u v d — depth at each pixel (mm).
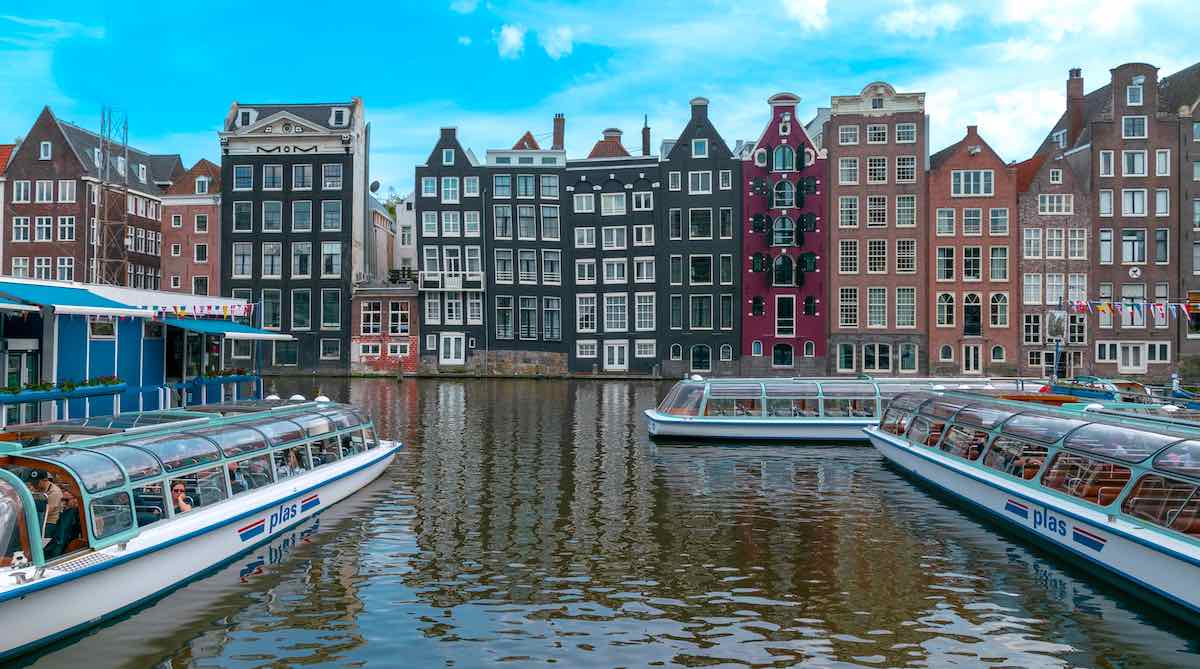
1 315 20547
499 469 20625
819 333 56531
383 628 10211
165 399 25609
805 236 56750
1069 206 54000
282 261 60219
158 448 12133
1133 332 53531
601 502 17047
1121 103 53656
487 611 10797
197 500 12656
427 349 59844
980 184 54656
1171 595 10797
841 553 13516
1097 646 9859
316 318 60219
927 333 55094
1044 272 54156
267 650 9570
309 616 10594
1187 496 11273
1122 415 15141
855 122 55719
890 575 12398
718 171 58375
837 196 56000
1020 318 54281
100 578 10109
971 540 14320
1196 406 22484
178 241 61406
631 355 59812
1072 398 21078
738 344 57938
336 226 60125
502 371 59781
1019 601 11336
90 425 13438
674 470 20734
